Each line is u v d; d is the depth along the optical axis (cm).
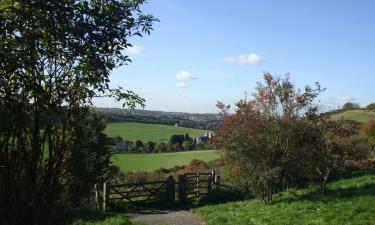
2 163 420
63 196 456
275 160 1844
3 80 412
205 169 3631
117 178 2444
